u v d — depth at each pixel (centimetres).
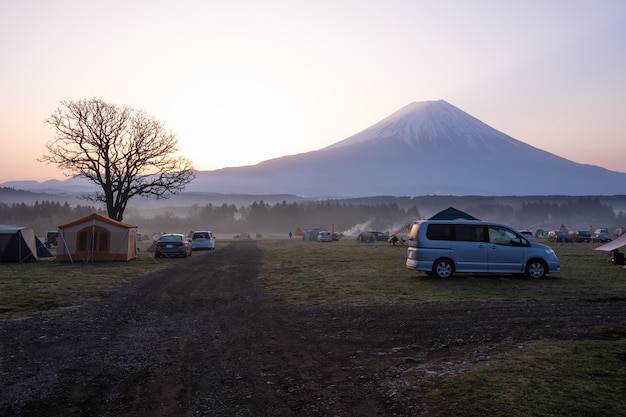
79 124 3981
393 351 748
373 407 518
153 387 600
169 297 1380
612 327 848
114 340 849
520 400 503
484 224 1683
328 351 762
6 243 2670
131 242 2888
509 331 845
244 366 688
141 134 4184
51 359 721
